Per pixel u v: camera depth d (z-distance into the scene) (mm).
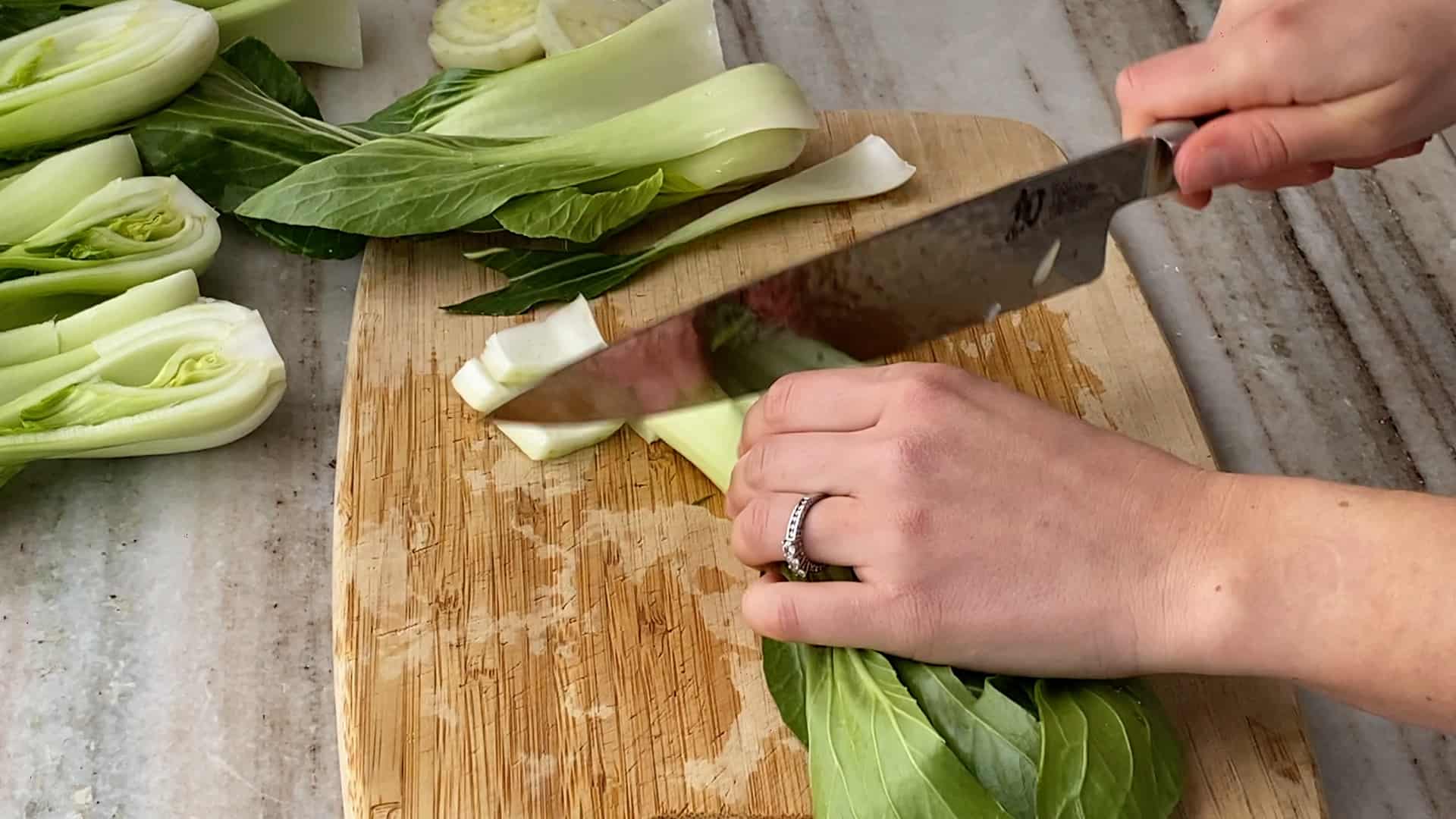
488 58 577
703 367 430
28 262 471
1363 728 430
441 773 388
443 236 512
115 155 499
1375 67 381
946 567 363
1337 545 342
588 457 454
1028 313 496
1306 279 542
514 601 421
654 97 549
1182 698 400
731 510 409
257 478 469
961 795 349
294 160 521
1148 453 372
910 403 381
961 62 618
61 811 398
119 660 426
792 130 514
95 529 452
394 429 456
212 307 469
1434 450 493
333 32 584
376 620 413
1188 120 404
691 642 415
